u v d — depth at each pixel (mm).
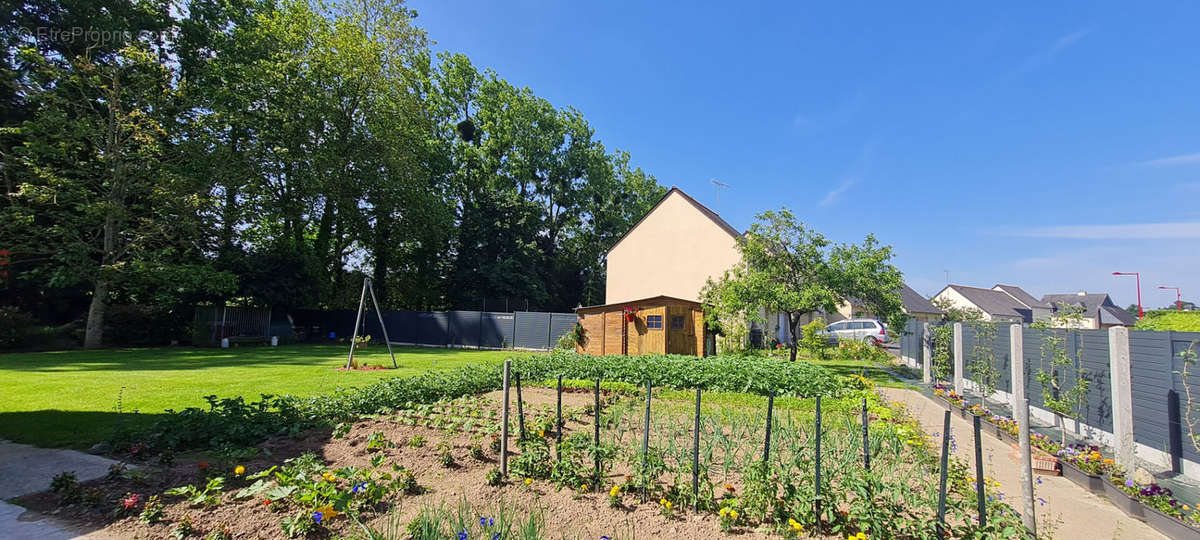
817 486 3574
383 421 6602
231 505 3736
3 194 17219
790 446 4695
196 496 3779
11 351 17375
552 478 4383
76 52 19672
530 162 37438
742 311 15430
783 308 13336
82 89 18500
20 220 16719
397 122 27359
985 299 49406
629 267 26281
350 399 7262
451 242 35312
